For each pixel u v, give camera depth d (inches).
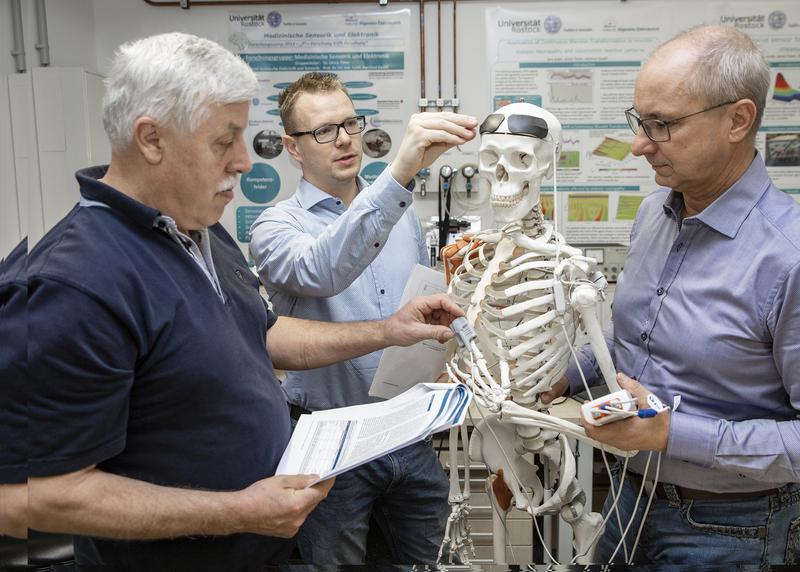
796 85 100.5
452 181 103.4
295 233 60.2
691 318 44.5
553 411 74.5
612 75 101.7
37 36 88.2
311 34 102.4
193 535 39.1
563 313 45.1
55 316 34.0
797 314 39.5
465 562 50.9
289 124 64.1
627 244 100.6
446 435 79.2
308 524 61.7
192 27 103.0
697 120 40.2
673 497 47.1
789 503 45.4
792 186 103.3
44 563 35.8
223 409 41.0
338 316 62.4
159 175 38.3
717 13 99.7
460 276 53.1
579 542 49.7
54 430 34.5
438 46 102.3
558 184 104.7
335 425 46.4
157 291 38.3
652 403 40.9
